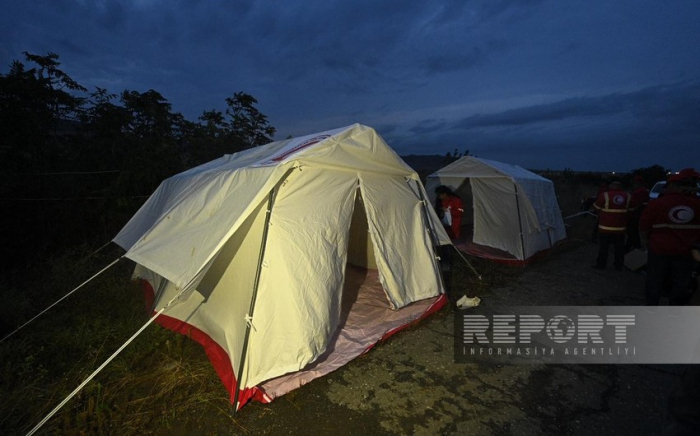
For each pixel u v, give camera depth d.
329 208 3.65
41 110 5.65
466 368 3.35
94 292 4.71
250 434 2.53
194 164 8.10
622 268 6.44
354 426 2.62
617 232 6.12
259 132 10.41
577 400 2.91
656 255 4.13
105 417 2.58
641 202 7.09
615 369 3.34
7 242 5.41
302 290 3.15
